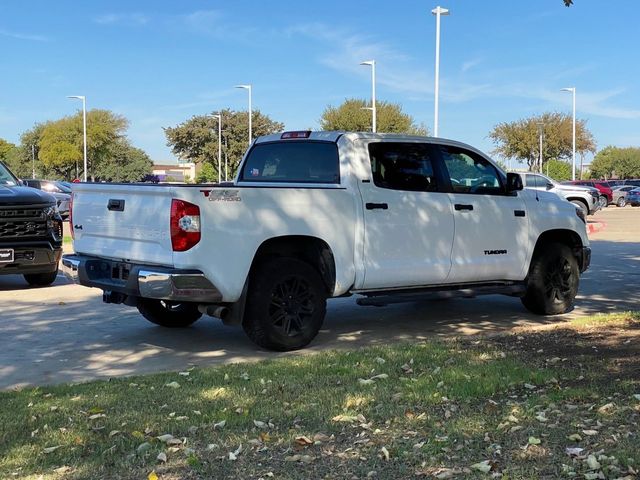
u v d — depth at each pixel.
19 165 101.88
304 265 6.74
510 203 8.12
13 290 10.84
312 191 6.67
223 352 6.80
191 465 3.73
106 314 8.80
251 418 4.45
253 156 8.05
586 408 4.48
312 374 5.53
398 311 9.16
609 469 3.54
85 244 7.09
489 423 4.26
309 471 3.65
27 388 5.36
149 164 93.25
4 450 3.96
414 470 3.63
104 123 78.38
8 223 10.22
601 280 11.73
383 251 7.12
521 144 71.19
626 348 6.12
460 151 7.89
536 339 6.70
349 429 4.24
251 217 6.31
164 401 4.85
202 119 67.44
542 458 3.72
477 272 7.84
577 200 29.08
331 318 8.66
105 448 3.97
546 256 8.48
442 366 5.68
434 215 7.46
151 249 6.27
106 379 5.68
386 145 7.31
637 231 22.75
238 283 6.27
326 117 67.25
